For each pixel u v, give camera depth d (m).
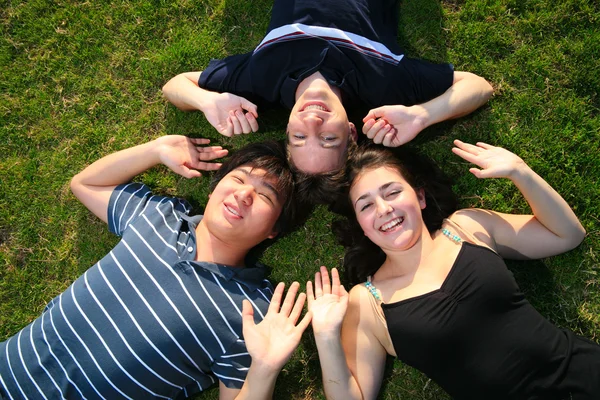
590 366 2.03
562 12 2.62
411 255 2.24
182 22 2.85
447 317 2.09
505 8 2.67
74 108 2.88
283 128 2.77
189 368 2.30
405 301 2.16
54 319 2.27
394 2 2.59
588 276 2.53
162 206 2.46
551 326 2.13
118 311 2.22
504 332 2.07
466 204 2.64
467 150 2.32
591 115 2.61
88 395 2.23
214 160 2.78
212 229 2.29
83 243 2.78
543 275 2.54
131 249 2.30
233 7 2.82
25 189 2.83
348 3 2.33
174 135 2.56
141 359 2.20
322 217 2.71
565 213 2.22
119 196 2.48
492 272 2.11
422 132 2.70
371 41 2.33
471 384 2.10
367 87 2.35
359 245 2.50
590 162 2.57
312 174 2.27
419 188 2.37
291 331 2.16
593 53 2.60
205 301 2.24
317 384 2.59
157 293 2.23
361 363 2.25
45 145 2.87
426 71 2.40
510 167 2.20
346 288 2.65
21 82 2.89
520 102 2.63
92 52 2.88
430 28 2.72
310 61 2.29
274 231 2.54
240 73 2.47
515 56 2.66
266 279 2.62
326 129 2.16
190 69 2.83
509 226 2.31
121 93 2.86
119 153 2.51
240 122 2.42
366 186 2.19
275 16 2.43
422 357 2.13
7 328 2.74
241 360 2.26
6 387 2.24
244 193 2.20
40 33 2.88
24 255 2.80
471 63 2.69
